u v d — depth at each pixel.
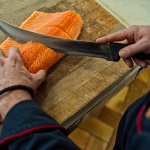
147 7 1.17
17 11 1.00
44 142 0.56
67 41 0.81
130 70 0.92
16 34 0.83
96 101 0.88
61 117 0.80
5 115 0.66
